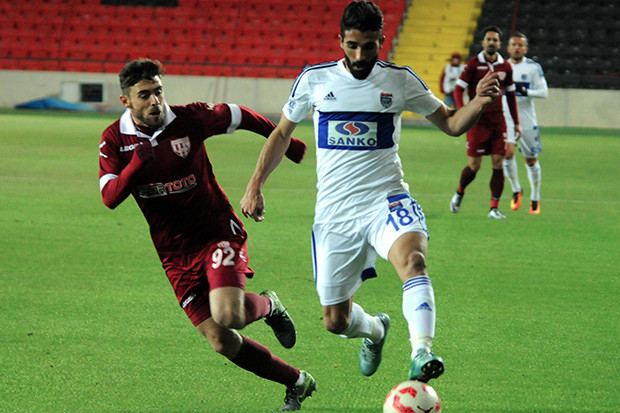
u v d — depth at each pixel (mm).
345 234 11531
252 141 56375
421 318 9930
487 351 13914
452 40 80188
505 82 27141
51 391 11742
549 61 79000
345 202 11438
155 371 12711
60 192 31734
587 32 81000
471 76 27281
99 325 15094
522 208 30375
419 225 11055
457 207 28766
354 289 11883
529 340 14570
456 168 42562
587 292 18203
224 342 11070
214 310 10656
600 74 78625
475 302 17219
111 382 12172
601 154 50219
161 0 86938
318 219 11742
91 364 12961
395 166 11570
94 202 29562
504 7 82875
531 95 28531
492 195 27906
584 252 22562
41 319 15406
